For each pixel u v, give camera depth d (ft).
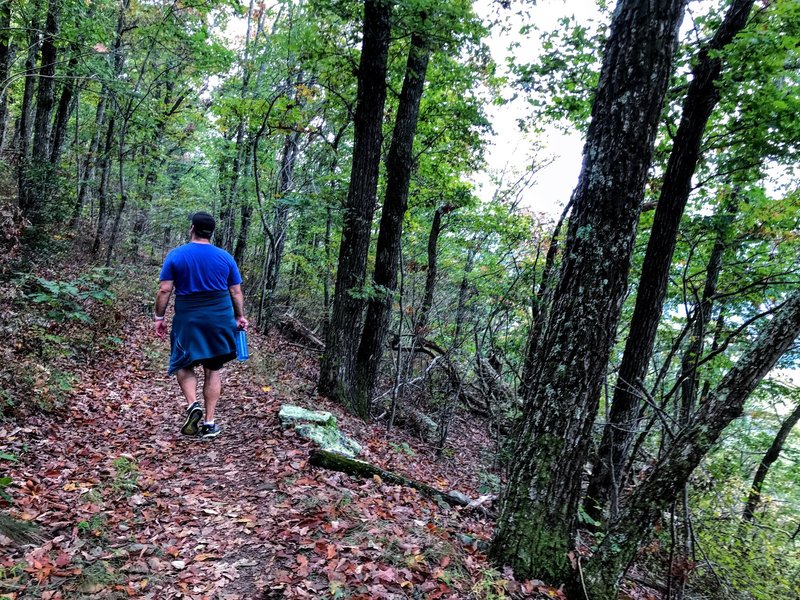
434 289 41.14
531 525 11.62
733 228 26.78
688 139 23.02
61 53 34.12
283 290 57.47
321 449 16.10
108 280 31.27
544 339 12.26
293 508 12.30
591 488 22.07
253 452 15.85
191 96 52.29
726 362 28.73
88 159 48.42
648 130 11.32
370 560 10.35
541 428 11.81
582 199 11.81
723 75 21.12
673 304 30.76
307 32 28.35
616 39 11.63
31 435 14.49
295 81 39.99
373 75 26.45
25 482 11.76
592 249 11.48
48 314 24.25
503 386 27.94
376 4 24.43
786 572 20.33
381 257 30.30
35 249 31.71
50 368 19.44
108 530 10.54
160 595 8.82
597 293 11.41
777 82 23.67
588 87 28.68
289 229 48.57
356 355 29.53
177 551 10.23
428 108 41.27
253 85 43.93
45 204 33.65
